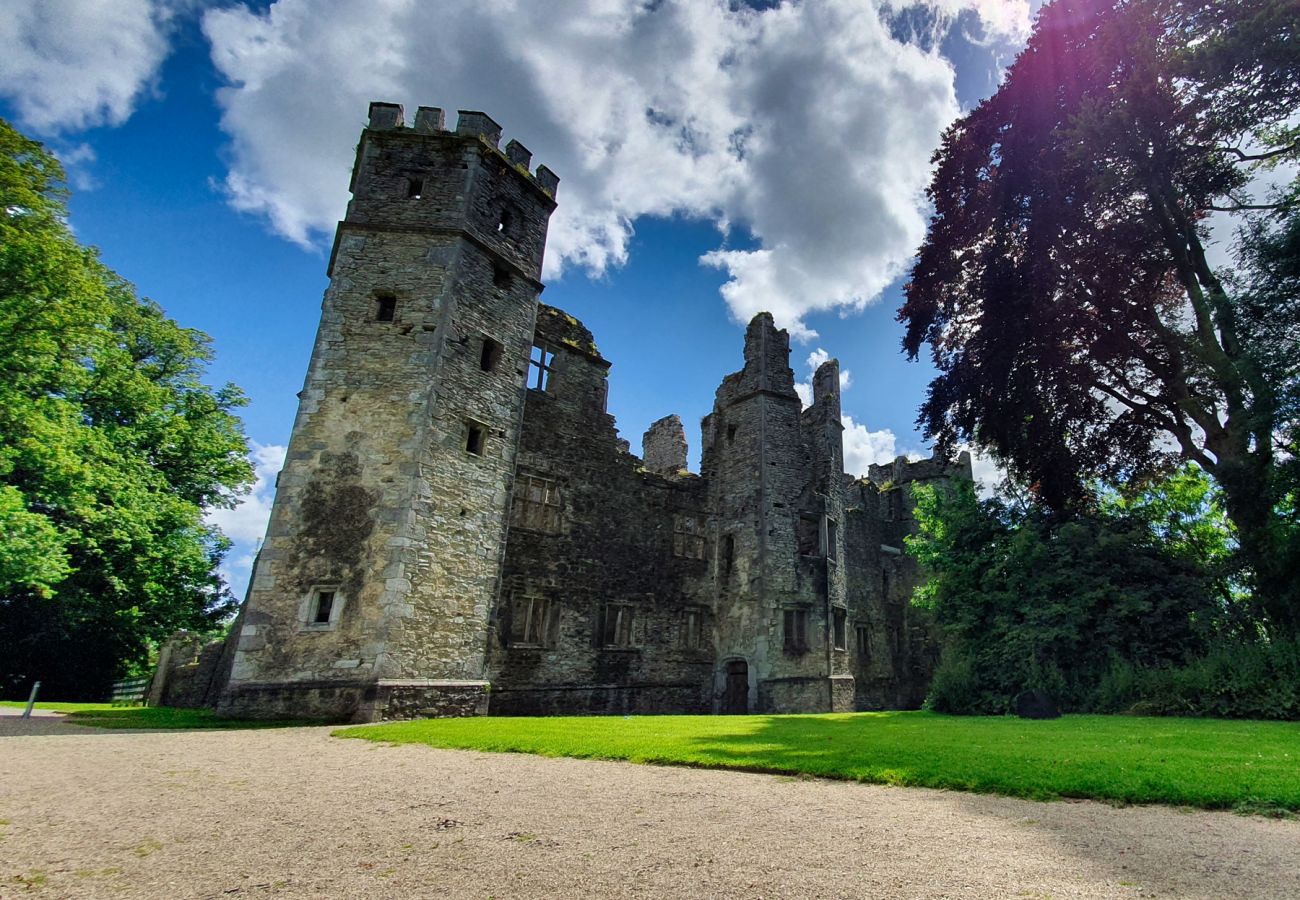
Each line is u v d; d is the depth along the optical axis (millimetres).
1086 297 18672
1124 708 14398
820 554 21844
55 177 16859
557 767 6781
